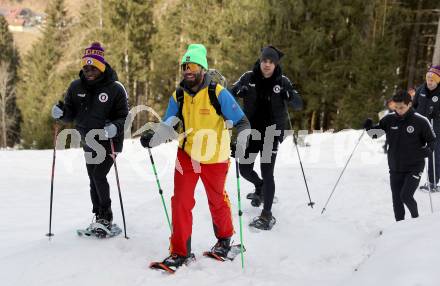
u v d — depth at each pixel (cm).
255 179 529
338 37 1716
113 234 410
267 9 1719
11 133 3600
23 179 748
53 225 472
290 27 1708
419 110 658
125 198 600
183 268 346
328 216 525
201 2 2520
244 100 466
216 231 376
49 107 2680
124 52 2584
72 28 3192
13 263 346
